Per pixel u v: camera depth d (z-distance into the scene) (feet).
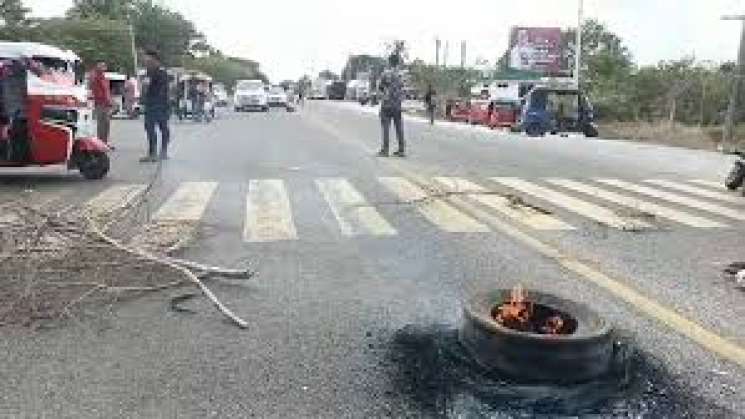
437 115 176.35
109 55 211.41
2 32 198.80
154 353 15.66
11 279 19.88
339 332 17.02
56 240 22.22
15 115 40.16
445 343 16.34
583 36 221.46
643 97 157.58
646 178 49.19
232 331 16.99
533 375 14.44
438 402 13.60
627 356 15.83
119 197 35.81
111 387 14.05
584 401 13.73
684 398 13.94
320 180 42.98
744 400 13.89
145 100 52.03
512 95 133.49
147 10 305.94
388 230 28.43
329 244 25.89
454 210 33.14
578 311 16.22
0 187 39.60
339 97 314.35
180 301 19.01
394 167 50.47
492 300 16.51
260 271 22.15
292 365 15.14
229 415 13.03
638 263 23.95
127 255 21.65
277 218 30.50
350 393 13.92
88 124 43.93
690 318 18.39
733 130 108.68
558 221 31.12
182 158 55.42
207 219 30.04
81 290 19.42
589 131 114.11
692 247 26.71
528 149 73.82
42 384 14.15
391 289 20.48
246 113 155.02
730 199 39.83
